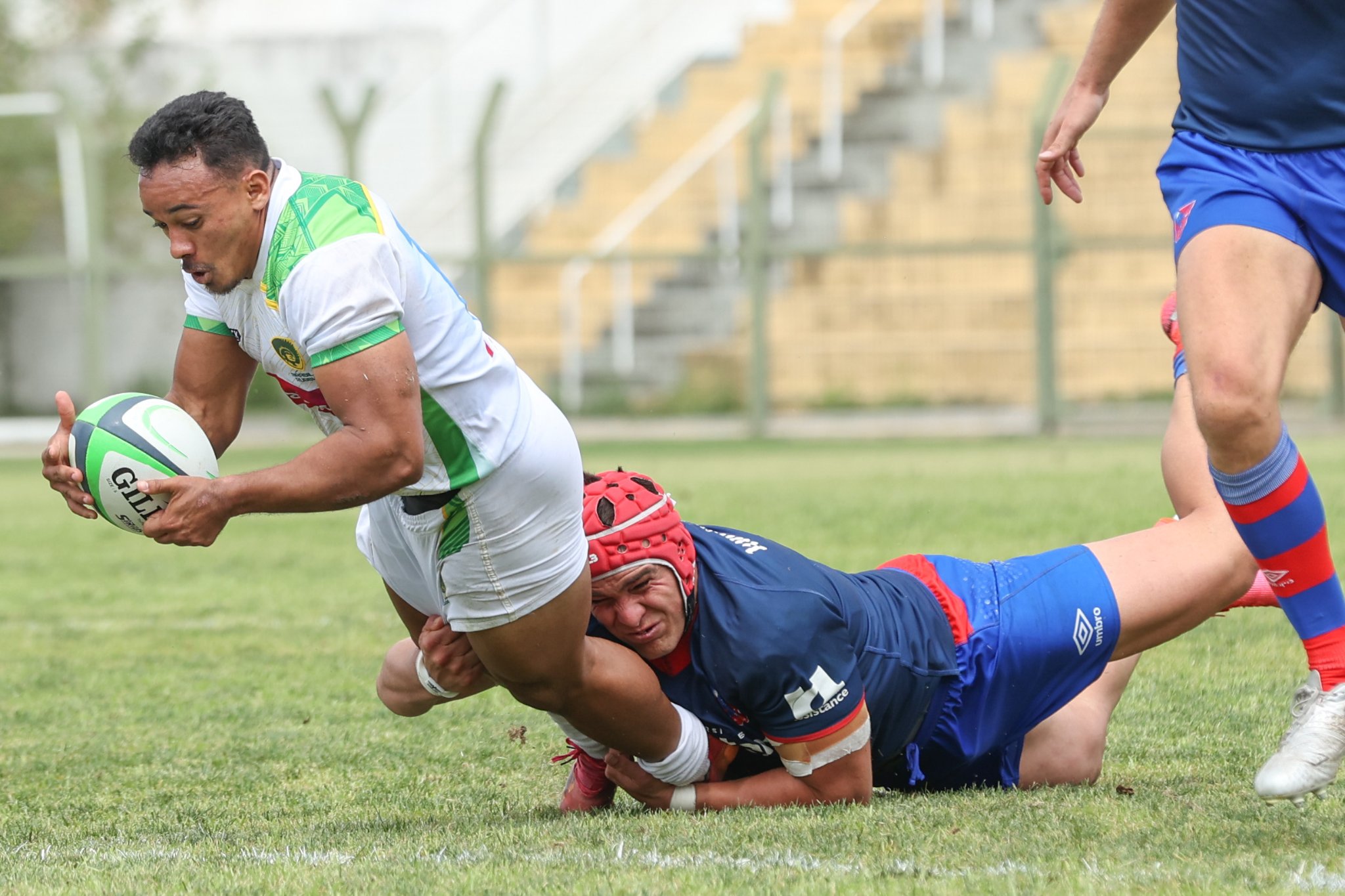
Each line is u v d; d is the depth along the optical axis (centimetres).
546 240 6700
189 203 961
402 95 6981
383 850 1009
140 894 895
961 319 6044
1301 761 952
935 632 1152
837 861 929
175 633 2131
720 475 4153
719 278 6494
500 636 1083
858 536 2792
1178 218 1050
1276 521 991
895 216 6353
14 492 4450
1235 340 975
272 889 890
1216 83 1045
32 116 6328
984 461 4459
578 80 7506
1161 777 1205
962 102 6819
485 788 1274
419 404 992
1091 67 1307
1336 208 1004
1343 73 1007
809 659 1070
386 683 1262
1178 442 1285
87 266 5716
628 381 6072
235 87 7544
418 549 1106
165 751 1439
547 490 1056
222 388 1144
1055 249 5441
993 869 895
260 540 3306
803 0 7719
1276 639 1800
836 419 5891
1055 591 1184
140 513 1049
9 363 6712
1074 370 5784
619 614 1084
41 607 2405
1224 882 849
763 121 5594
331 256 967
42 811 1212
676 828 1042
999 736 1173
